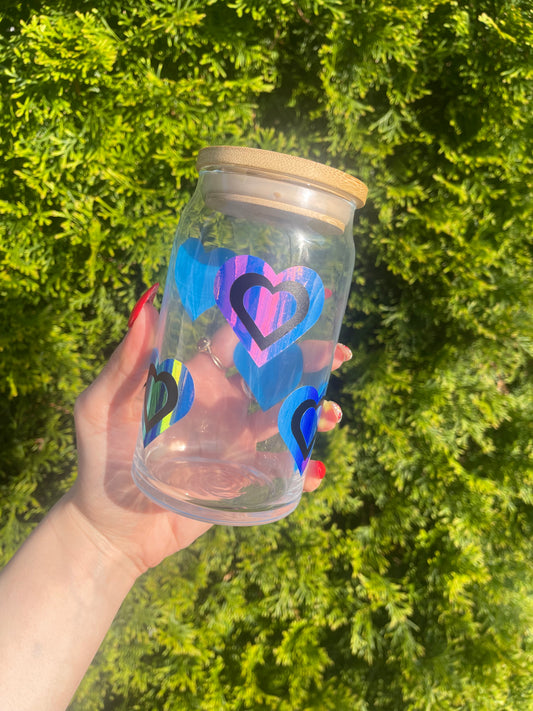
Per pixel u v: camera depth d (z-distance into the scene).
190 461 0.25
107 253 0.50
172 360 0.25
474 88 0.46
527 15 0.45
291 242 0.24
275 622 0.54
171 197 0.47
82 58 0.42
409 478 0.53
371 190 0.49
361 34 0.44
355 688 0.54
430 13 0.45
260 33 0.45
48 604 0.29
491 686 0.53
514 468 0.54
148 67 0.44
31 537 0.31
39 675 0.28
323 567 0.52
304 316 0.24
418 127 0.48
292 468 0.25
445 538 0.52
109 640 0.50
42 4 0.45
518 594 0.55
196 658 0.52
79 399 0.32
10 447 0.52
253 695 0.51
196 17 0.41
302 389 0.25
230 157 0.23
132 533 0.32
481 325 0.51
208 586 0.55
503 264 0.50
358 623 0.52
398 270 0.50
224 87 0.44
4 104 0.44
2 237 0.46
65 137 0.44
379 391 0.52
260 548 0.53
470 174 0.49
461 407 0.53
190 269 0.25
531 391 0.56
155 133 0.44
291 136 0.47
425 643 0.54
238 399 0.25
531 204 0.48
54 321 0.49
